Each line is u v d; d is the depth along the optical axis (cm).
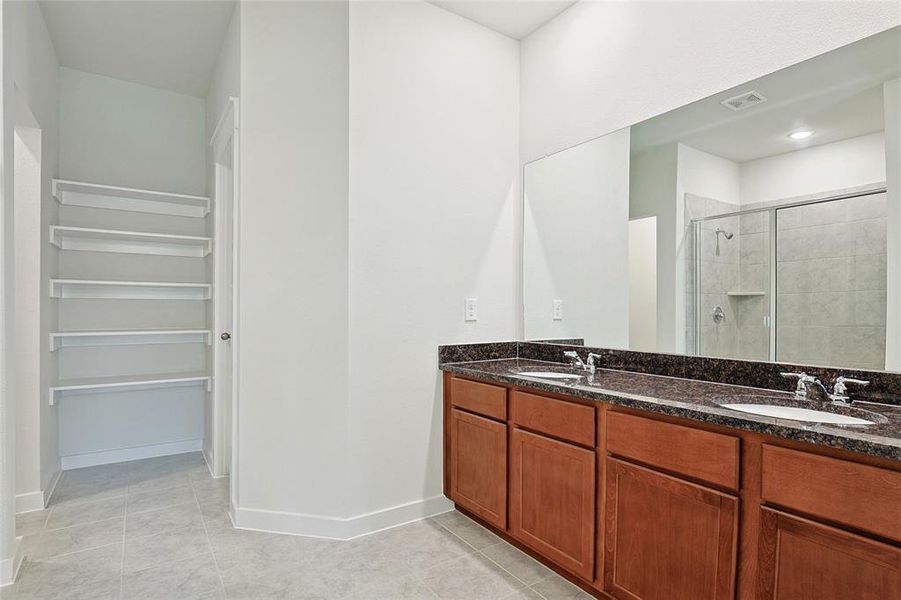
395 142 249
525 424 214
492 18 277
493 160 288
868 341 162
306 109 240
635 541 168
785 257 182
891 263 157
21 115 251
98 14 274
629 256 236
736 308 196
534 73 289
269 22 245
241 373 248
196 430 384
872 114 160
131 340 357
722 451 142
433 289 262
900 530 108
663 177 221
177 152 378
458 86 273
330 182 236
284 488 242
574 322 263
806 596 124
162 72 346
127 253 357
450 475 261
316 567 208
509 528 222
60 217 334
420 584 196
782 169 182
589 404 186
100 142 349
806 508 124
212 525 249
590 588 191
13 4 212
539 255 284
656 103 223
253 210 246
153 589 192
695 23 207
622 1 238
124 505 274
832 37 167
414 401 255
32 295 264
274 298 244
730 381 196
